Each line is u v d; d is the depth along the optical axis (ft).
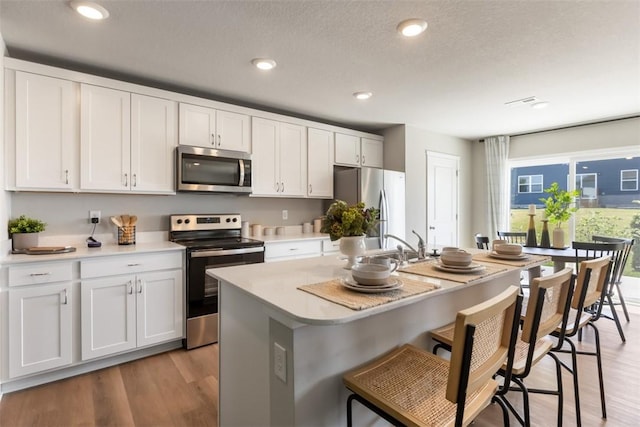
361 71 8.64
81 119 8.02
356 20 6.30
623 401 6.66
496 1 5.71
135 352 8.35
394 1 5.73
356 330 4.50
